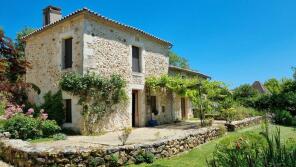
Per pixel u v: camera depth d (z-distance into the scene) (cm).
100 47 1194
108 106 1203
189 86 1373
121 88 1262
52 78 1255
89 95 1130
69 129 1137
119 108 1262
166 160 649
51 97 1229
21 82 363
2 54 331
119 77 1238
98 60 1178
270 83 2116
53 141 896
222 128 1062
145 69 1470
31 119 966
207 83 1327
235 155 348
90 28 1156
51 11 1450
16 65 343
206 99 1340
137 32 1401
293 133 1121
